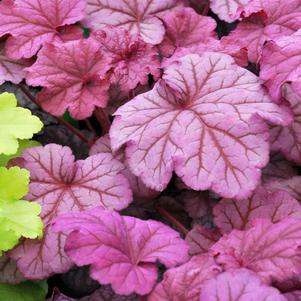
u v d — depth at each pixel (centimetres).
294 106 62
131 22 67
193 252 56
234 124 55
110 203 56
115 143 56
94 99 60
